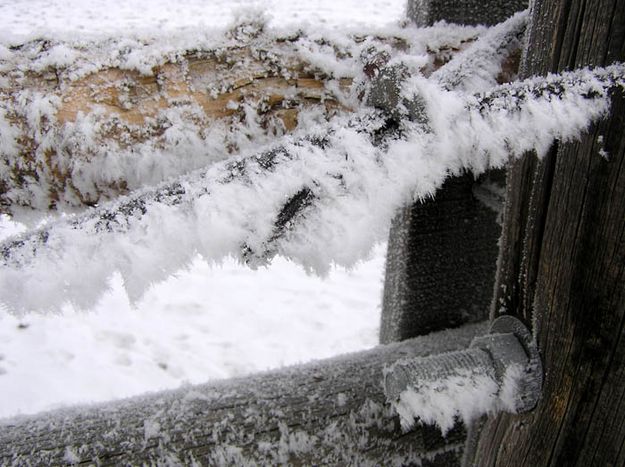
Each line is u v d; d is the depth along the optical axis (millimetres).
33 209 1009
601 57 768
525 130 743
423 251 1538
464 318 1671
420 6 1346
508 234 980
